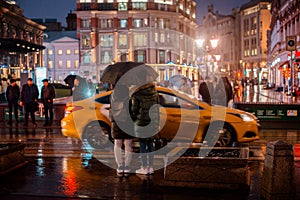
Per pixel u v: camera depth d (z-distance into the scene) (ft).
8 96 59.93
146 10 257.75
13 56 212.02
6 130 54.90
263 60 388.98
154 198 22.25
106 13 258.16
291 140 44.16
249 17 412.77
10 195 22.90
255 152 36.22
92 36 258.78
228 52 467.11
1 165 26.96
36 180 26.30
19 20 240.12
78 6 261.85
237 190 23.38
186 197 22.31
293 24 162.71
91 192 23.50
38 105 62.23
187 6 299.58
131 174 27.73
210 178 23.62
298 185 24.36
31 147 39.86
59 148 39.11
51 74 329.31
